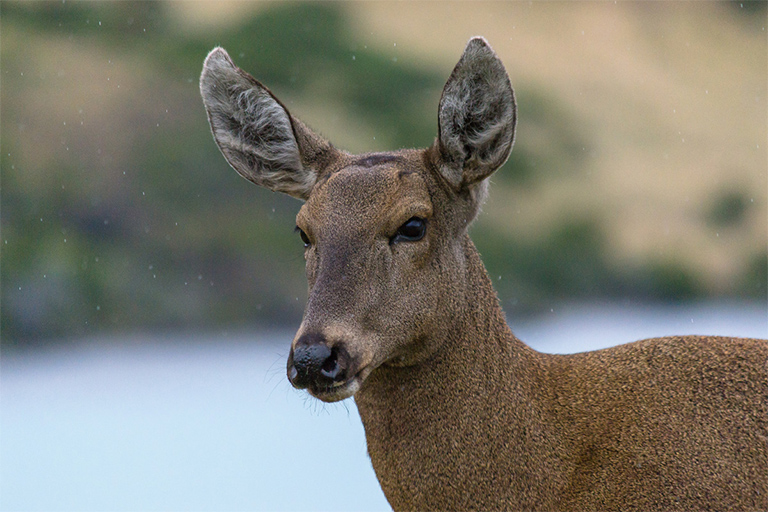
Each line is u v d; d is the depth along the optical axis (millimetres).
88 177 58188
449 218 12766
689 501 12250
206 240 55844
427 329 12359
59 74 64188
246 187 58188
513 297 61594
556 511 12570
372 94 76312
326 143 13547
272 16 79812
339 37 81062
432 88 78375
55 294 51219
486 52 12430
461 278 12758
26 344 49844
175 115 62281
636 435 12633
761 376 12820
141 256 55844
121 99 62906
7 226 54625
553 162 73375
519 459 12641
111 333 51656
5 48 65250
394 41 83312
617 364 13312
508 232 65688
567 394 13102
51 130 59500
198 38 74625
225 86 13508
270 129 13469
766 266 68500
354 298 11828
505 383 12828
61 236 55250
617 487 12453
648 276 65000
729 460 12359
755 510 12203
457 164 12719
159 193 58000
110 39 69375
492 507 12531
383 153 13250
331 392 11500
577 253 65312
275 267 55594
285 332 54094
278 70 77000
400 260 12180
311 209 12516
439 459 12562
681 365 13109
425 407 12609
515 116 12469
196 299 54469
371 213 12211
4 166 57281
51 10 71062
